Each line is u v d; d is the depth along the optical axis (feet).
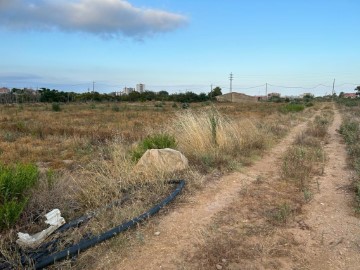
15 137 40.63
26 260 10.71
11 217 12.74
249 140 32.40
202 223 14.57
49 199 14.97
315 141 38.14
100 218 14.20
